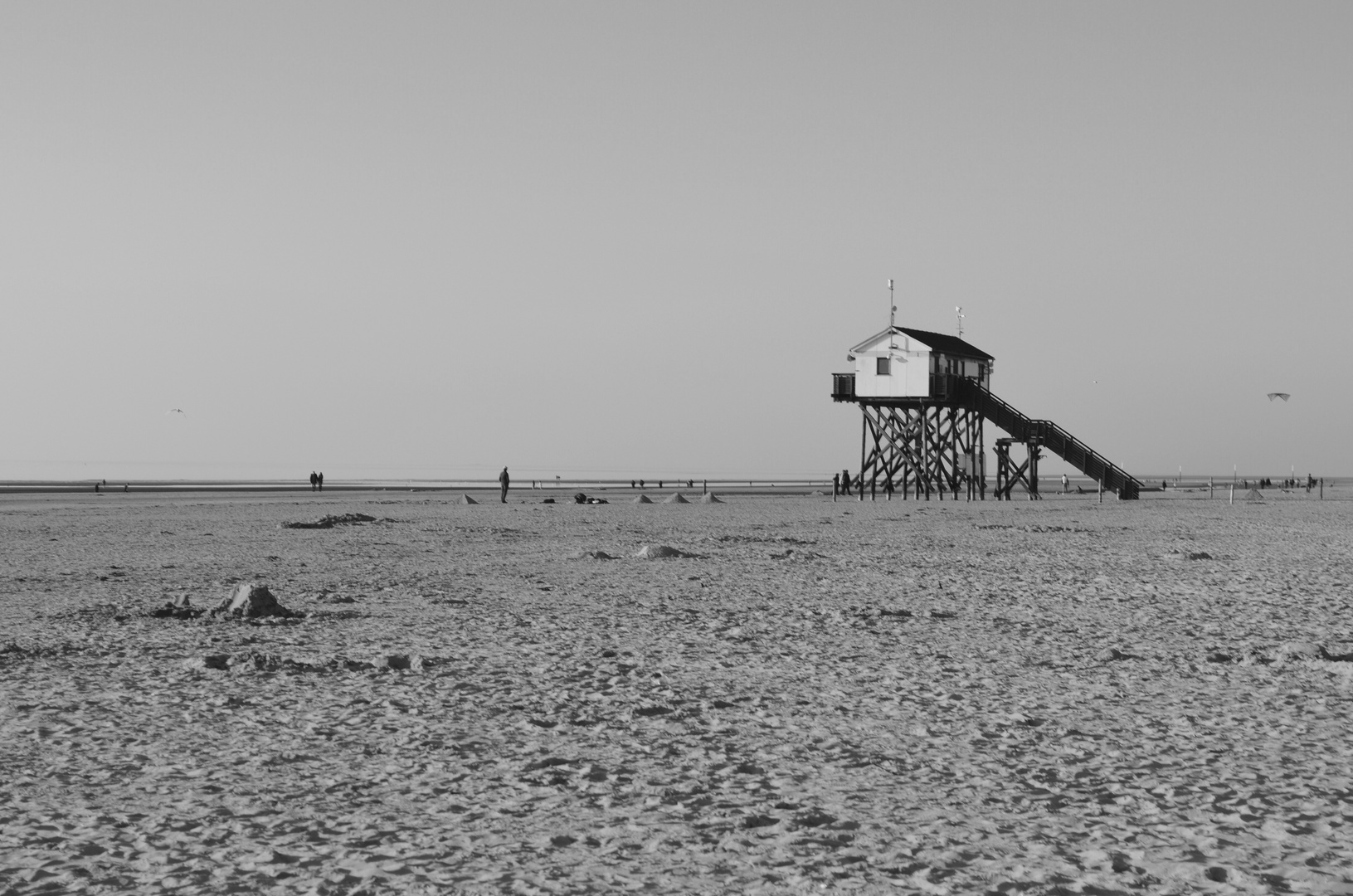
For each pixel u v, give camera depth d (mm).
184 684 13773
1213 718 11891
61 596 23078
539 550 34625
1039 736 11242
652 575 26797
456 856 7984
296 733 11461
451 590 23922
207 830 8547
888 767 10172
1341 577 25672
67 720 11977
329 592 23531
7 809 9062
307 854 8047
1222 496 92312
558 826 8625
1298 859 7750
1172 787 9445
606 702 12867
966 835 8328
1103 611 20234
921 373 72625
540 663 15242
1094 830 8391
